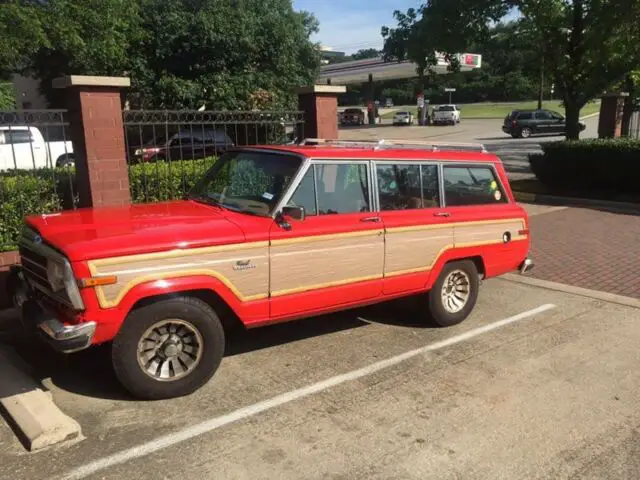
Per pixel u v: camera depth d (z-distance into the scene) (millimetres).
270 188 4879
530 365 5074
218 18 17594
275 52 18875
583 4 14484
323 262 4906
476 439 3883
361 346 5445
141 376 4148
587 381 4777
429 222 5570
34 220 4625
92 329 3877
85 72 18375
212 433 3885
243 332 5754
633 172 13188
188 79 17594
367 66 58188
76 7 14672
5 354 4973
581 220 11773
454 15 14547
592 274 8016
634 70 14898
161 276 4098
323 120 9672
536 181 16422
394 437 3889
